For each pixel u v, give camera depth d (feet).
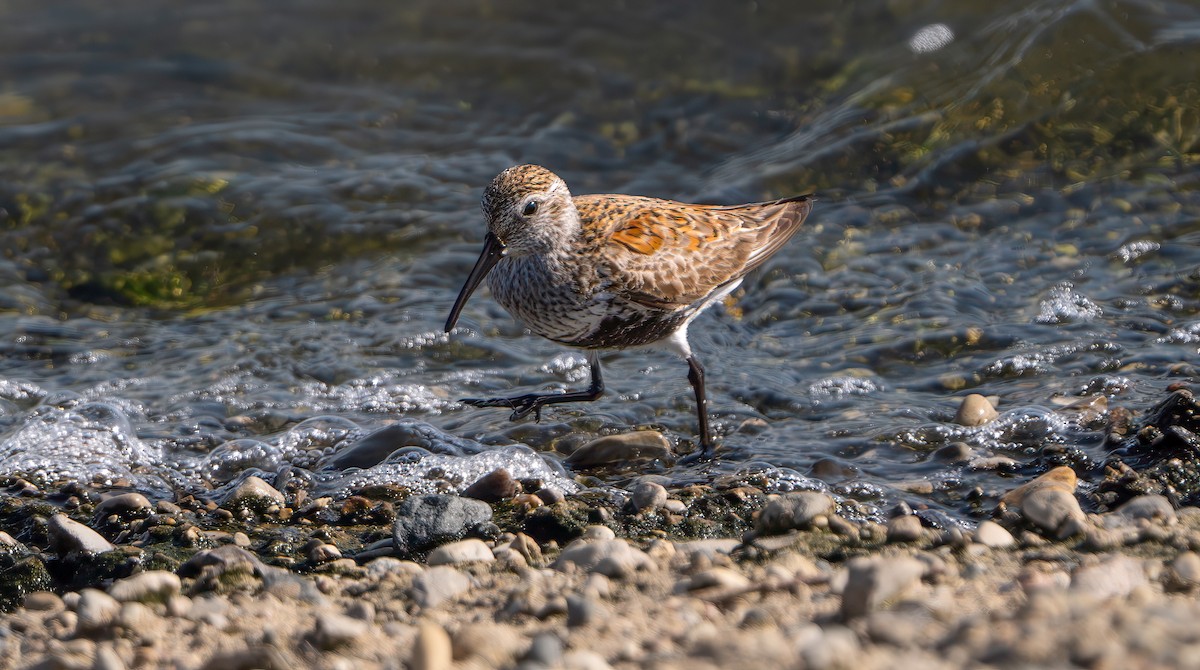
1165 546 27.32
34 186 56.13
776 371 42.96
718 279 39.29
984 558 27.12
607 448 37.32
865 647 19.83
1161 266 47.14
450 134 60.90
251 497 34.27
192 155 58.23
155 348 46.98
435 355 45.98
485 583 27.12
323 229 54.24
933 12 63.72
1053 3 60.23
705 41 65.10
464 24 67.26
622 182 57.67
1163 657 17.33
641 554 27.35
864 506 32.53
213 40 66.59
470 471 36.19
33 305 50.24
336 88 63.67
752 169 56.70
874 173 55.42
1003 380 40.81
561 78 63.87
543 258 37.35
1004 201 52.60
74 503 34.86
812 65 62.90
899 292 47.44
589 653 20.34
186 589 27.86
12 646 24.56
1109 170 52.95
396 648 23.02
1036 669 17.53
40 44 65.92
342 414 41.73
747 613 22.74
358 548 31.45
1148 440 33.96
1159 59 55.57
